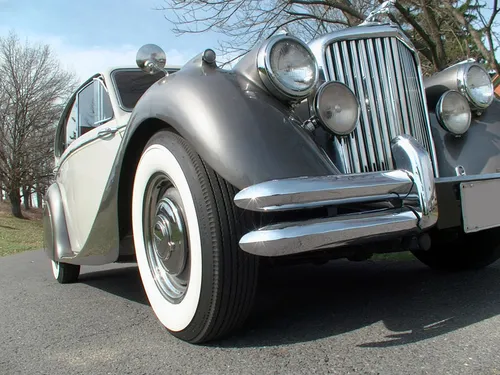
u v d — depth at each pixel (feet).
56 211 13.43
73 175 12.73
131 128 8.41
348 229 6.52
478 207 8.20
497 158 9.30
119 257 10.82
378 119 8.44
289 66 7.35
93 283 14.51
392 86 8.63
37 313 10.70
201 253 6.99
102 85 11.77
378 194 6.85
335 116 7.60
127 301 11.35
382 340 7.23
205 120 7.00
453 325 7.63
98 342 8.18
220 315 7.08
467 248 10.98
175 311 7.76
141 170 8.41
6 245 40.19
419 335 7.32
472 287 9.87
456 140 9.28
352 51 8.44
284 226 6.41
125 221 9.52
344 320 8.36
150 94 8.10
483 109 9.61
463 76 9.38
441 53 25.55
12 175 88.33
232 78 7.59
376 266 13.25
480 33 23.97
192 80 7.55
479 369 6.00
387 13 9.20
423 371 6.05
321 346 7.16
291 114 7.47
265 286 11.47
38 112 88.79
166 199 8.00
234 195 7.00
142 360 7.13
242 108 7.09
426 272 11.82
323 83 7.58
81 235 12.36
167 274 8.26
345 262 14.21
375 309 8.87
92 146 11.43
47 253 14.43
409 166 7.29
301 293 10.56
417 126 8.84
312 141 7.34
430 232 9.49
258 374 6.32
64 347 8.07
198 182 7.06
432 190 7.19
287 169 6.68
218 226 6.88
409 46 9.00
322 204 6.47
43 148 89.66
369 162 8.20
